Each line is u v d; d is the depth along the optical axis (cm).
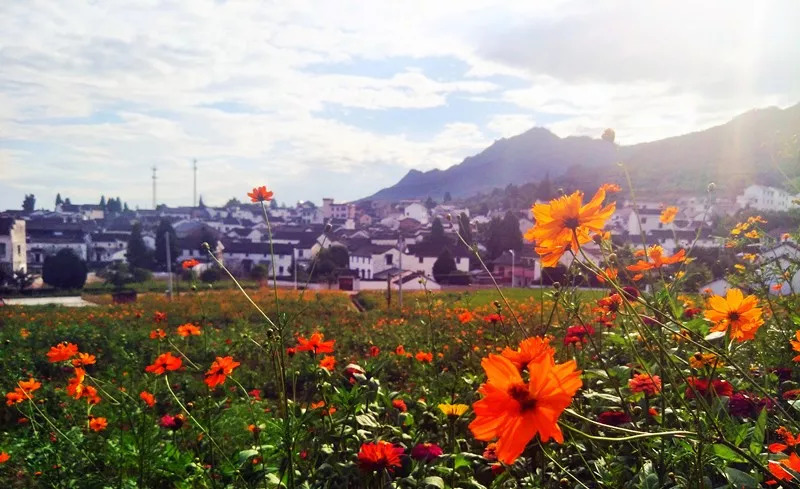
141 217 11531
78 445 371
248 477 237
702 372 207
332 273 5091
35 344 1241
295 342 1064
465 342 499
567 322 290
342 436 250
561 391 115
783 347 272
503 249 5662
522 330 248
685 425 190
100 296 4184
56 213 12238
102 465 371
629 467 202
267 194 261
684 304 319
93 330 1333
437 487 208
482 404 120
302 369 552
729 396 209
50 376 952
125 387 517
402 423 276
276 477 231
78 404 559
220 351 1009
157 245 6512
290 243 6956
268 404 623
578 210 168
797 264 357
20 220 5962
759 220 449
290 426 241
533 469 226
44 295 4516
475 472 239
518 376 120
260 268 5075
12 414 572
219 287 4594
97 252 7825
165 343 1042
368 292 3566
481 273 4750
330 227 271
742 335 171
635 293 232
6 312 2120
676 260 242
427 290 476
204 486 258
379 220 12900
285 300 2492
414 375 488
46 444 377
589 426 231
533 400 116
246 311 2031
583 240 173
